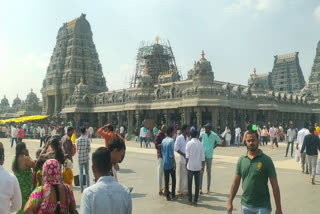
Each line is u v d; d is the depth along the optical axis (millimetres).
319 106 78562
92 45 92562
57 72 89625
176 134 38688
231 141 48938
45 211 5676
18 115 103188
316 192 14422
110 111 64250
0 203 6117
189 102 46000
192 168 12258
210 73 47438
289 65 118688
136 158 27203
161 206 11992
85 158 14156
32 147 40375
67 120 73500
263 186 6672
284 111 65812
